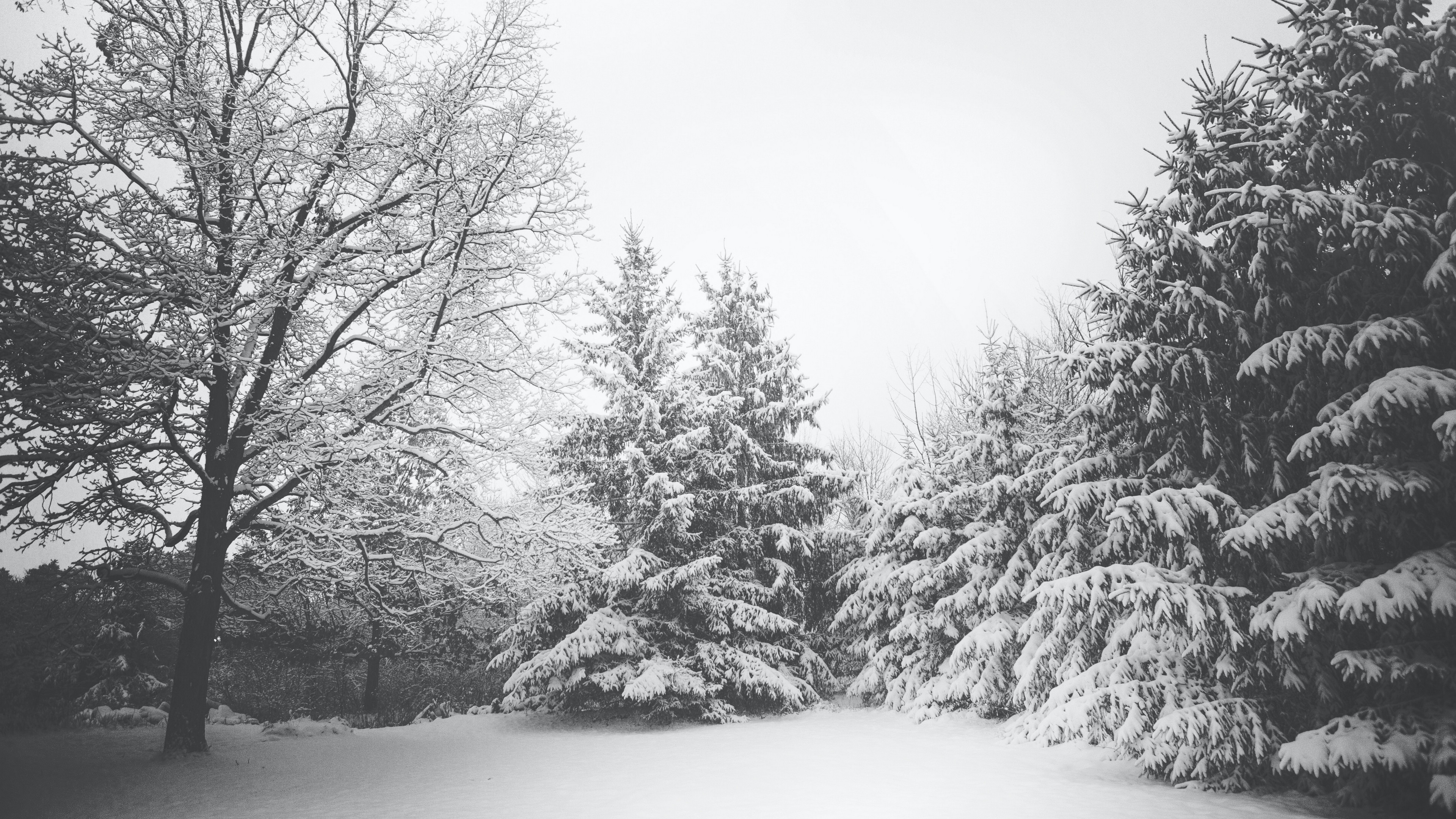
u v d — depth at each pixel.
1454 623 8.10
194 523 14.83
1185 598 9.52
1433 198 9.41
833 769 11.98
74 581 14.48
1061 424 17.73
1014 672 15.89
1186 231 11.08
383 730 19.28
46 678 19.12
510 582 16.84
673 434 22.14
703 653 20.20
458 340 15.84
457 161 15.69
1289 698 9.57
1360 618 7.76
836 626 22.16
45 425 12.23
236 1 15.16
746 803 9.34
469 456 16.14
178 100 13.79
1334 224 9.43
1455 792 7.00
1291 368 9.48
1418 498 8.41
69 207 12.80
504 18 16.03
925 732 16.89
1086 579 10.70
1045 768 11.86
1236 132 10.60
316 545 16.42
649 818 8.62
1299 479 10.02
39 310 11.84
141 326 13.06
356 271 14.73
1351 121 9.71
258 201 14.06
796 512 22.92
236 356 13.31
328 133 14.78
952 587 20.20
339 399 14.72
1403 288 9.41
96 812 9.47
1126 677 10.98
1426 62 9.00
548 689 20.05
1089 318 12.25
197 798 10.30
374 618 19.05
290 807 9.66
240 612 17.06
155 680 21.16
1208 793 9.58
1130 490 11.33
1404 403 7.99
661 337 22.34
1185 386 10.70
